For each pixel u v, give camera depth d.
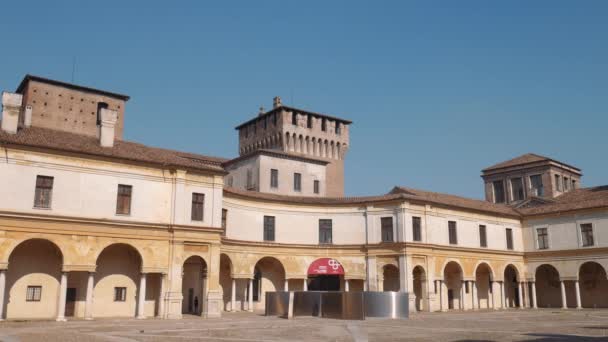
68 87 54.16
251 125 90.38
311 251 53.62
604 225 57.47
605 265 56.75
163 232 40.00
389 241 52.16
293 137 83.56
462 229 57.38
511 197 77.31
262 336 27.14
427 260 52.66
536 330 31.11
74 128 53.78
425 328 32.25
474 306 56.69
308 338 26.41
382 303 40.56
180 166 41.28
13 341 23.73
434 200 54.41
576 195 66.19
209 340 25.00
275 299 43.22
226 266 50.41
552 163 74.50
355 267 53.38
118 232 38.12
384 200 53.06
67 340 24.25
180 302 39.72
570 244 59.78
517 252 62.31
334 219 54.75
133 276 40.28
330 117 88.44
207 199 42.62
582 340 25.59
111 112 40.78
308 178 70.94
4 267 33.53
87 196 37.31
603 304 60.78
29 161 35.47
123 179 39.06
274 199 52.81
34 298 36.16
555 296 64.50
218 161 64.62
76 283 38.41
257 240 51.28
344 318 39.31
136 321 35.78
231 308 48.41
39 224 35.19
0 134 35.31
